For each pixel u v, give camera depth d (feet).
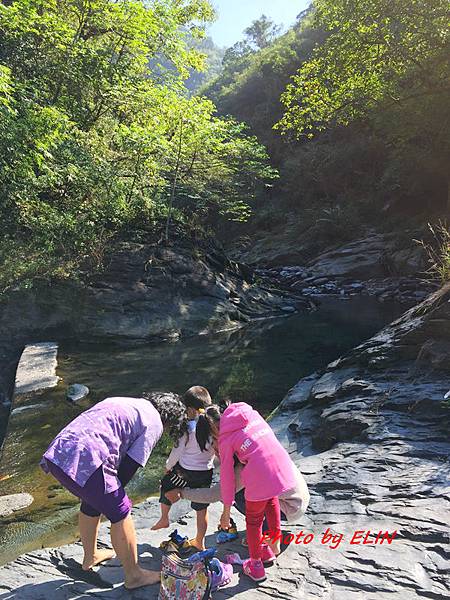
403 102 63.16
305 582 8.87
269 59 151.43
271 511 9.46
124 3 50.31
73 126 46.32
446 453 13.32
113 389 26.37
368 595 8.43
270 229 105.60
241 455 9.36
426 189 78.18
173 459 10.10
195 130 49.55
